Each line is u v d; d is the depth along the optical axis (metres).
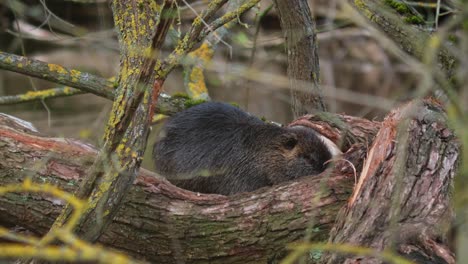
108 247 9.27
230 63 15.34
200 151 11.70
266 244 9.09
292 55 12.12
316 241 8.98
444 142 8.80
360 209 7.97
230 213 9.22
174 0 7.35
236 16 10.70
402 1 12.04
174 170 11.77
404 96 10.31
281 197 9.23
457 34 10.89
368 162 8.74
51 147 9.59
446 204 7.89
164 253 9.27
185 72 13.87
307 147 11.46
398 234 7.33
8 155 9.45
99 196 7.88
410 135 8.84
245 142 11.74
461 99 8.80
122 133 7.76
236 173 11.65
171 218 9.23
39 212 9.26
